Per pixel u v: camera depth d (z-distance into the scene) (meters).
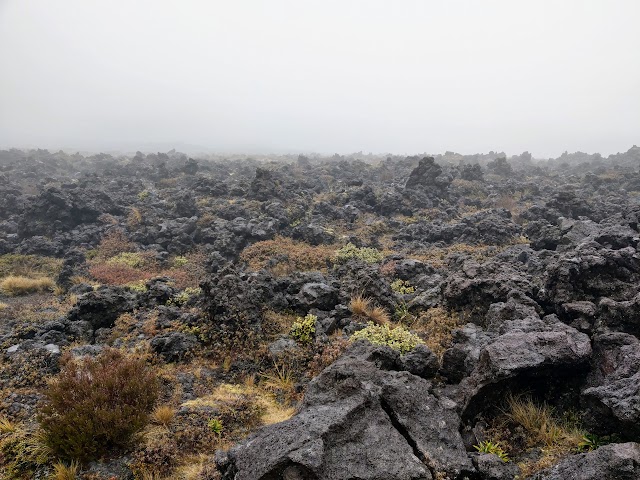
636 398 5.20
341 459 5.07
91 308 12.24
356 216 30.38
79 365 8.39
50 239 27.11
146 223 29.27
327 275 15.13
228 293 10.88
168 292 13.74
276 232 25.66
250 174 51.56
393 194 33.03
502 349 6.75
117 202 33.56
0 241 25.42
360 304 11.34
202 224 27.61
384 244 24.47
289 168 53.12
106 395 6.69
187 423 7.15
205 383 8.89
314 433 5.28
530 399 6.74
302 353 9.62
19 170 55.34
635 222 20.44
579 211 27.38
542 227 21.66
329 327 10.57
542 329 7.51
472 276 11.37
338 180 47.62
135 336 11.02
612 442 5.48
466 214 30.38
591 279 9.62
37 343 10.72
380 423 5.63
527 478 5.22
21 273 21.97
